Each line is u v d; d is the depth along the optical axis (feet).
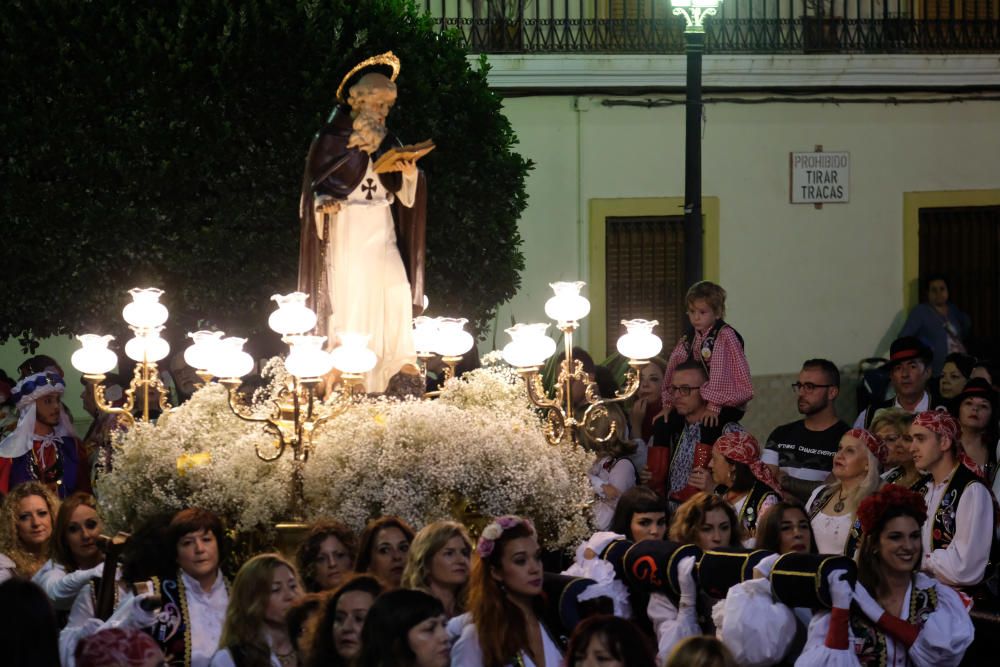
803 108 67.77
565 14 64.18
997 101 70.44
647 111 65.82
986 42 68.90
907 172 69.51
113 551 31.37
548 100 64.69
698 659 23.06
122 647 22.06
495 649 26.71
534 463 36.63
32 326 47.96
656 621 30.37
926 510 31.89
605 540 32.27
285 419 37.29
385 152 39.73
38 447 43.57
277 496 36.04
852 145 68.59
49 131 46.65
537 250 65.10
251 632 27.89
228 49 47.47
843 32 67.10
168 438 37.09
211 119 47.65
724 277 67.31
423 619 24.04
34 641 22.95
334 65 48.80
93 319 48.03
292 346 34.99
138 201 47.73
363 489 35.53
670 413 44.29
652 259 66.90
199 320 50.31
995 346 70.69
